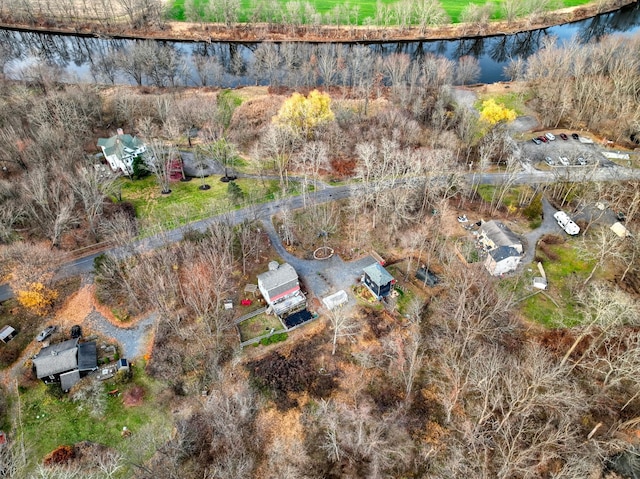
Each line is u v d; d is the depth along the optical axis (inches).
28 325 3294.8
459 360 2888.8
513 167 4365.2
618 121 5216.5
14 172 4616.1
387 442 2635.3
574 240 3927.2
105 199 4384.8
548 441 2272.4
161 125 5718.5
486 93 6190.9
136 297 3400.6
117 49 7504.9
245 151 5315.0
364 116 5600.4
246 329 3282.5
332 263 3784.5
